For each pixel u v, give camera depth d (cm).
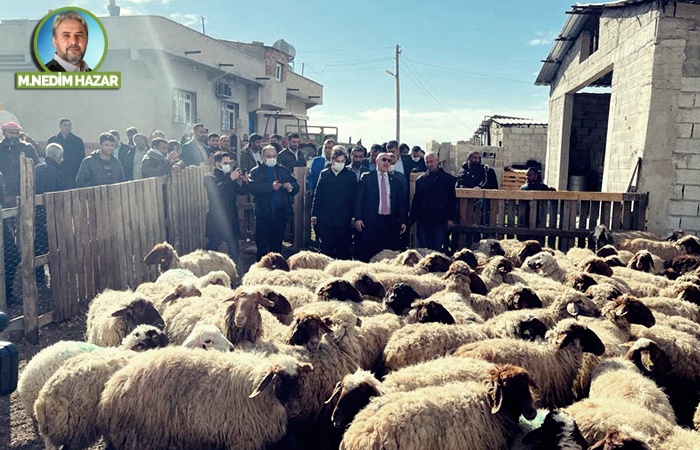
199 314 577
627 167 1271
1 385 334
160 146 1079
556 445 362
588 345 503
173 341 564
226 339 502
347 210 993
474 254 905
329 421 441
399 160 1177
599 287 646
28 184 698
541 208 1126
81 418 434
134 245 920
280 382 420
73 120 1991
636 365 501
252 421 427
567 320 514
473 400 391
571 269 825
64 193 759
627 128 1284
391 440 355
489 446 386
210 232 1098
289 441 469
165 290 687
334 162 991
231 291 674
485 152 2952
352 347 513
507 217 1133
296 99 3728
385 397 393
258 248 1045
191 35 2111
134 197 920
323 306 587
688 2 1092
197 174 1177
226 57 2416
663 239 1095
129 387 424
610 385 454
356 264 807
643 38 1194
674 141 1134
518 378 393
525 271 831
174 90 2066
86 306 805
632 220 1122
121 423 426
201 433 424
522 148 3122
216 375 433
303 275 735
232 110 2645
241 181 1195
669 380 541
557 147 2077
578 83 1775
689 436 376
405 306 623
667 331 565
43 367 475
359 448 360
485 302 659
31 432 496
